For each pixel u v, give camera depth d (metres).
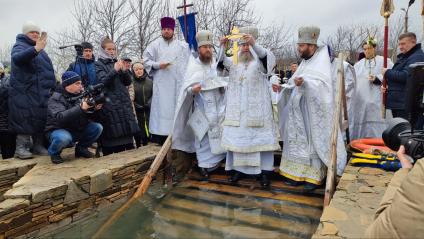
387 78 4.89
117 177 4.36
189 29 6.53
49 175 3.98
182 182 4.84
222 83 4.79
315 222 3.49
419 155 2.02
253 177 4.71
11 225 3.24
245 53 4.48
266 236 3.22
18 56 4.55
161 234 3.31
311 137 4.19
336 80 4.49
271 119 4.47
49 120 4.52
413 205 1.65
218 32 14.72
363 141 5.04
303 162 4.25
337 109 4.08
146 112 6.18
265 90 4.49
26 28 4.82
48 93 4.91
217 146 4.75
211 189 4.51
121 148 5.47
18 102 4.70
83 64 5.27
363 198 3.28
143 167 4.78
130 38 13.81
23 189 3.52
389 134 2.27
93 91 4.46
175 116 4.88
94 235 3.34
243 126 4.41
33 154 5.16
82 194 3.90
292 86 4.29
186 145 5.20
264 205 3.93
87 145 4.95
